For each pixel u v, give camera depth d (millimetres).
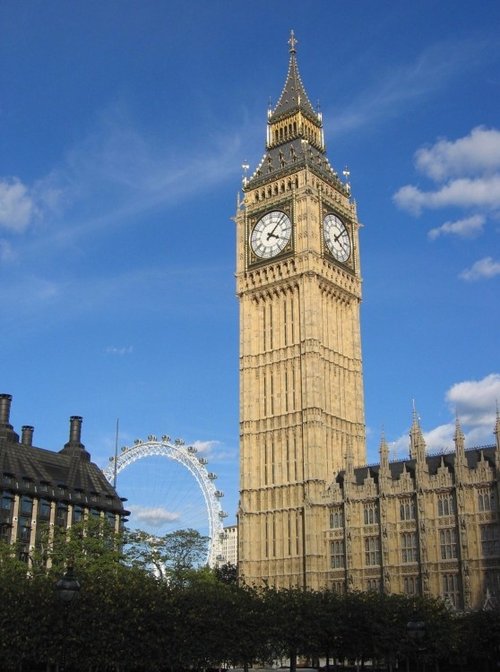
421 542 97375
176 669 66750
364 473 109625
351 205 130250
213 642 65188
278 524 110750
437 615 77125
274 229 123312
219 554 134750
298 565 107062
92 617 57375
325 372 115812
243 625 68625
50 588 58062
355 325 123938
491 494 94688
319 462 109500
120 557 95250
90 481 142125
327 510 108312
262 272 122375
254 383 119375
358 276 127000
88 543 93000
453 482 97688
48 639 56094
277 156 130000
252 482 115000
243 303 123938
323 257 120250
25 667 66312
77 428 151000
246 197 129000
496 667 85562
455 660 84312
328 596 79938
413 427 102875
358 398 119938
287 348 117062
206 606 66062
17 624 55719
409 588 98125
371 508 104562
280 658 84625
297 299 118188
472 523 95125
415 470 100875
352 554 103500
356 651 76500
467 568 93562
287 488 111188
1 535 121062
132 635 59219
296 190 122000
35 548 99688
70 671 65562
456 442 97750
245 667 74625
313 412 110938
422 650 77000
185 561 116750
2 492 124688
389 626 74500
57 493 133000
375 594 81562
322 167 128250
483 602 91312
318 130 133500
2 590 58188
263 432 116250
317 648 75562
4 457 129125
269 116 134500
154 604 61562
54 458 140125
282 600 76438
